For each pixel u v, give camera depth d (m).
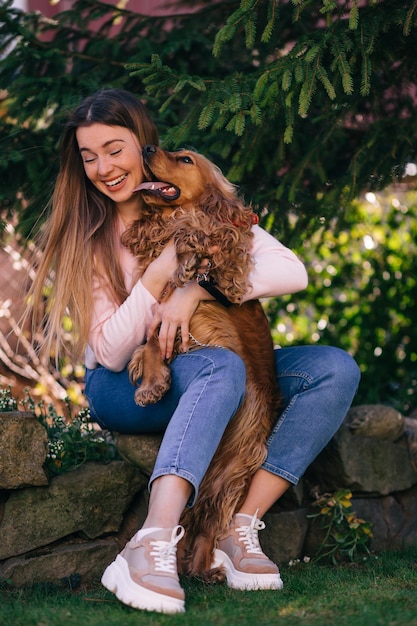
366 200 4.80
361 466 3.04
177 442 2.23
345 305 4.73
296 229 3.75
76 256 2.59
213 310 2.59
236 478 2.48
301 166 3.52
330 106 3.46
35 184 3.50
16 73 3.71
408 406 4.25
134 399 2.50
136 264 2.67
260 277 2.54
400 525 3.13
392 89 3.63
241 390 2.37
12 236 3.67
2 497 2.58
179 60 3.86
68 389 4.21
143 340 2.60
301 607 2.16
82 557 2.58
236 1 3.87
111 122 2.61
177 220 2.59
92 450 2.81
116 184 2.63
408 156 3.74
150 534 2.12
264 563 2.41
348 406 2.63
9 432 2.53
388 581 2.50
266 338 2.70
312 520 2.96
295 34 3.84
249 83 3.10
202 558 2.44
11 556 2.52
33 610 2.12
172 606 2.06
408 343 4.70
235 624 1.97
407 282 4.75
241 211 2.70
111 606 2.18
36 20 3.81
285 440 2.55
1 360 4.14
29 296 2.73
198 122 3.04
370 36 3.02
